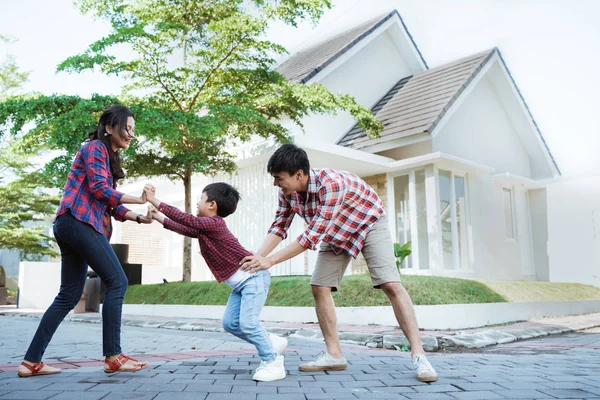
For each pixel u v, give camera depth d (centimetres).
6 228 1628
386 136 1092
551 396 223
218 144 1067
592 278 1241
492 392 231
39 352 266
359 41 1300
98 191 266
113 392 220
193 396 215
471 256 1072
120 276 281
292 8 959
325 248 305
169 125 866
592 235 1252
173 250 1598
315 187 280
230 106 923
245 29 930
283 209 309
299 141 916
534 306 775
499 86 1330
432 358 371
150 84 1001
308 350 416
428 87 1256
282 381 260
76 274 279
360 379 267
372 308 623
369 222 290
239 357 362
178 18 1033
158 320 809
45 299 1402
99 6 975
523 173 1429
